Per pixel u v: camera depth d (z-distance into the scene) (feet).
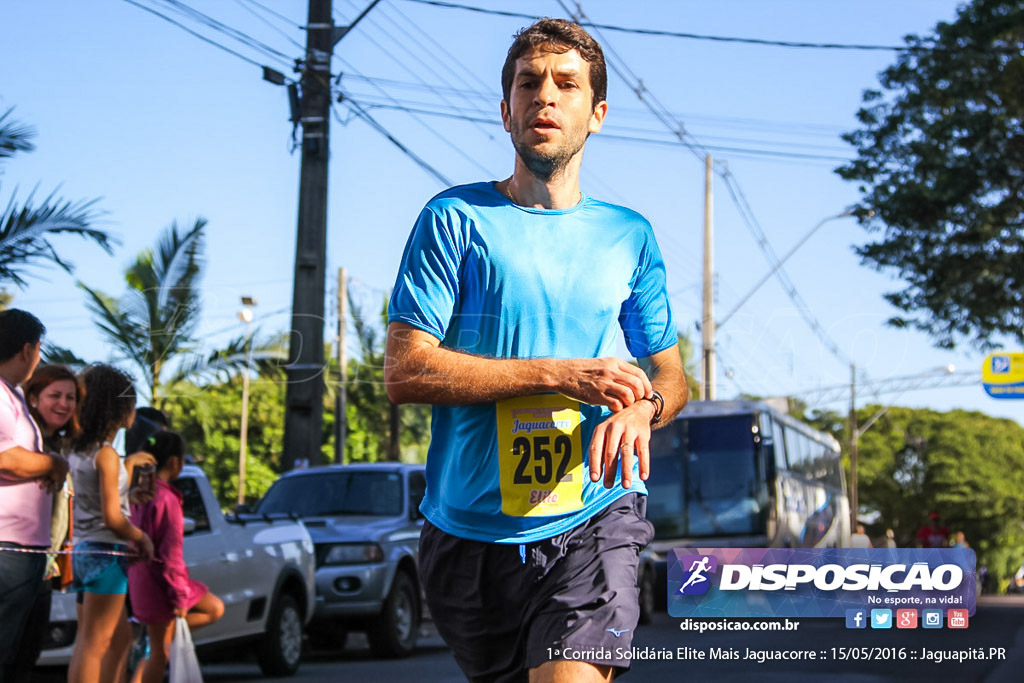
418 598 40.04
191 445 93.81
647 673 24.93
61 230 29.63
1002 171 67.62
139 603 21.57
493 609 9.84
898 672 25.96
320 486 41.57
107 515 19.61
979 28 67.97
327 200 50.55
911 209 69.10
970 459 214.48
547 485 9.64
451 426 10.03
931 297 69.92
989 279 68.90
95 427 19.88
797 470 76.54
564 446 9.68
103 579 19.83
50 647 26.53
